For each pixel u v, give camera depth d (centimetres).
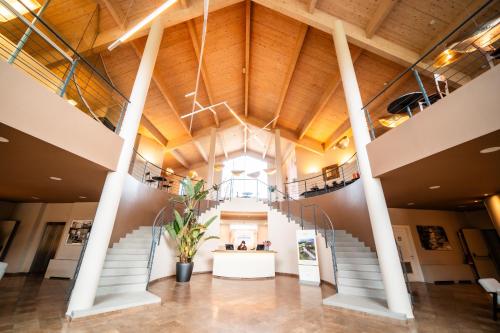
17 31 411
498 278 661
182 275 545
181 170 1380
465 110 253
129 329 269
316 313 335
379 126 762
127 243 532
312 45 647
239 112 1073
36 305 348
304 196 929
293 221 756
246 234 976
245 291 476
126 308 332
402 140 325
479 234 715
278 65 757
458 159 301
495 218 509
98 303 332
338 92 754
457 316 335
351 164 886
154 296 383
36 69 427
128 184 600
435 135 281
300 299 412
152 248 470
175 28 611
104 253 340
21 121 245
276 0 506
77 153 306
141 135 929
